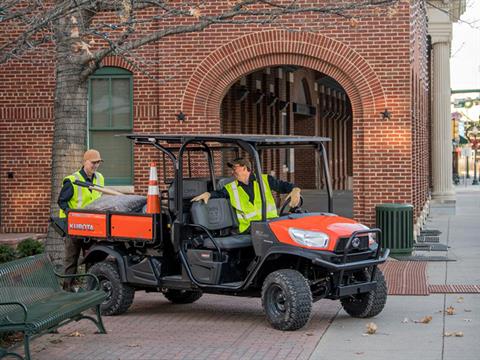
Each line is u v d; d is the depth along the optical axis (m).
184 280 11.57
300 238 10.76
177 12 11.58
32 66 20.11
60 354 9.66
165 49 19.62
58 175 13.89
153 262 11.77
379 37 19.03
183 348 9.95
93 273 12.14
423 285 14.27
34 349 9.90
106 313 12.03
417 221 22.42
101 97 20.27
